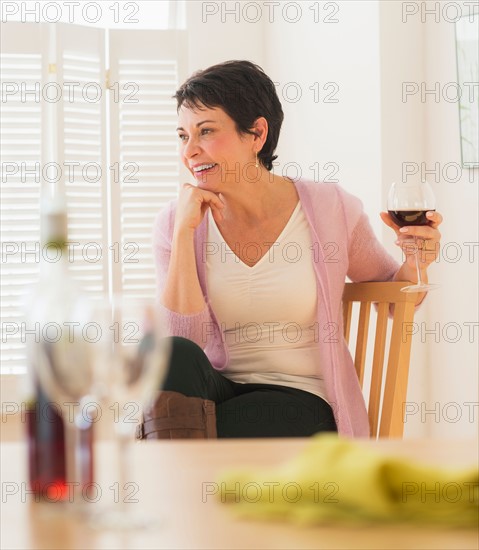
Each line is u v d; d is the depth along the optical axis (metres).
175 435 2.38
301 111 5.24
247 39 5.60
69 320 1.15
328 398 2.79
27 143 4.85
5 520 1.10
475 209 4.32
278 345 2.86
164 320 2.85
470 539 1.00
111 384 1.13
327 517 1.07
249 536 1.02
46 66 4.82
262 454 1.38
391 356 2.73
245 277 2.87
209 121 2.89
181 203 2.90
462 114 4.37
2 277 4.90
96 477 1.23
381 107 4.61
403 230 2.82
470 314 4.36
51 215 1.16
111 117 4.95
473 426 4.34
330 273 2.86
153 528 1.05
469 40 4.32
